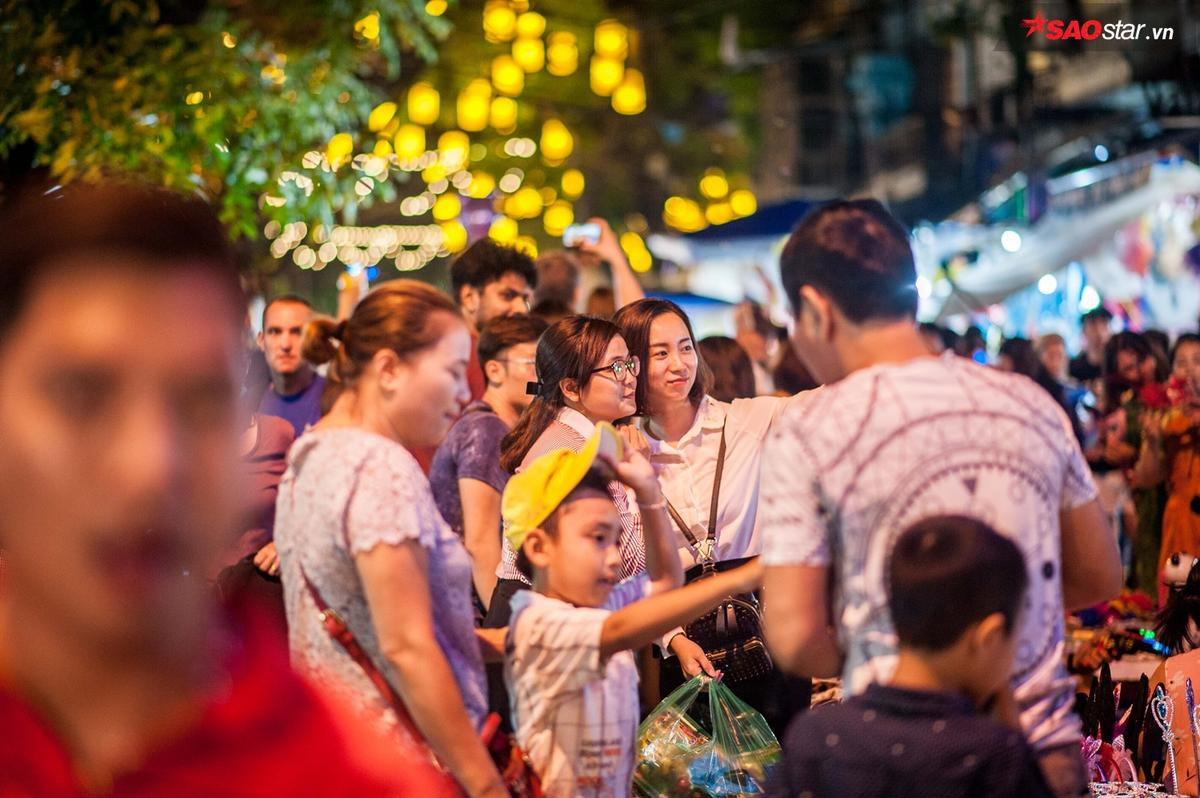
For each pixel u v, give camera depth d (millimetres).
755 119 31250
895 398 2883
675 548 3668
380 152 11164
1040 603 2887
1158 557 8883
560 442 4883
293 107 9750
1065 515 3072
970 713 2688
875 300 3000
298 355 7328
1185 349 9641
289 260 17922
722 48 29516
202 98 8820
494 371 5992
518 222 24609
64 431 716
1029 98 17672
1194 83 15258
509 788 3328
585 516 3506
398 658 3113
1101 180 16609
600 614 3371
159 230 747
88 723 776
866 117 29312
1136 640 6355
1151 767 4883
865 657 2855
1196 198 14953
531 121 25078
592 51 24969
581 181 24453
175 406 737
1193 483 8438
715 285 20984
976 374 2982
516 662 3467
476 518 5316
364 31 10602
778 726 5137
